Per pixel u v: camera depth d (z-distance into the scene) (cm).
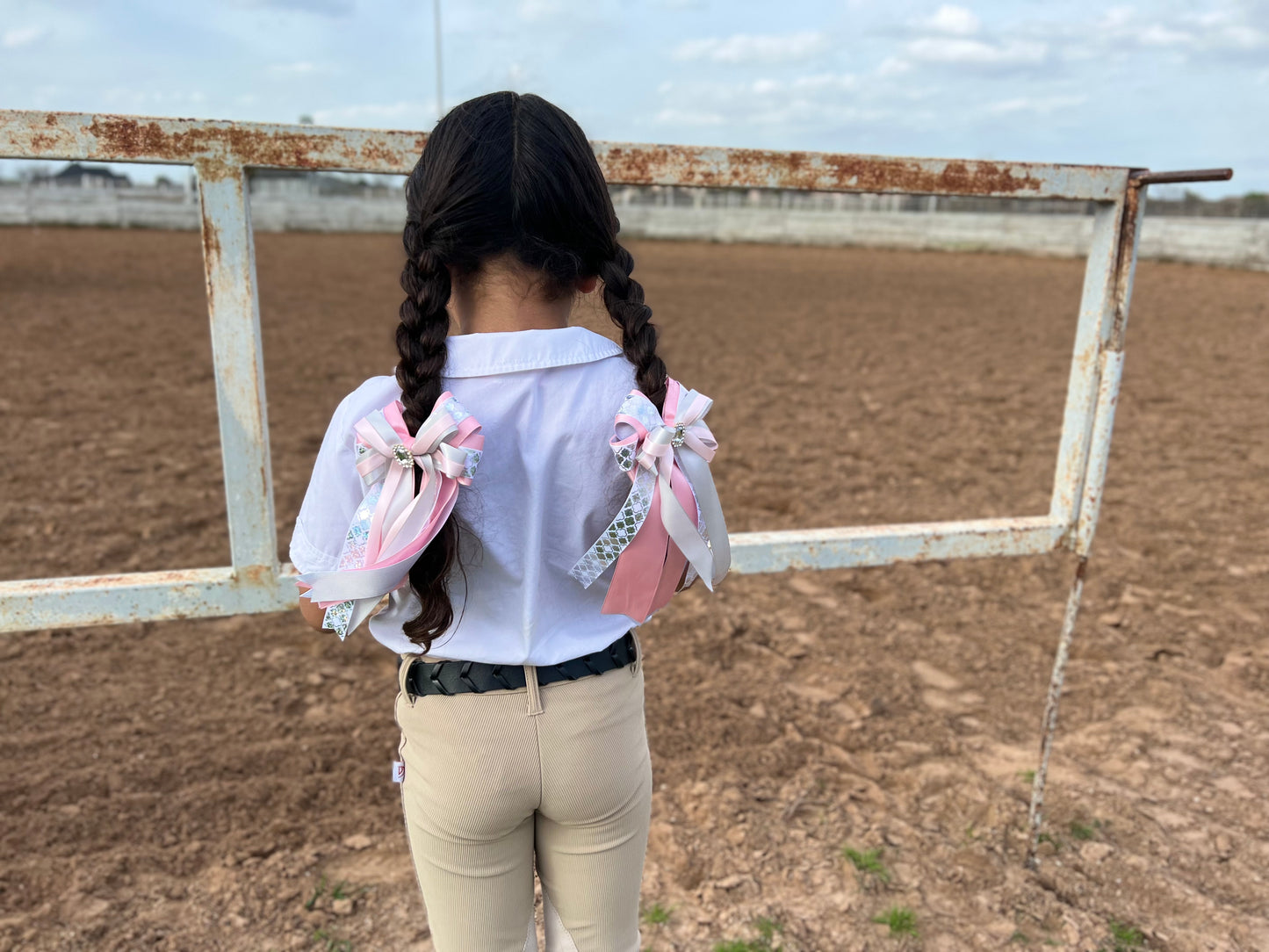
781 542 179
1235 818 229
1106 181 178
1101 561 404
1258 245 1908
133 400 634
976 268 1973
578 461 95
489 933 109
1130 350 950
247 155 136
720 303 1316
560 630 103
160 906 191
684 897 196
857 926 188
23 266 1409
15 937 180
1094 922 191
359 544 89
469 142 90
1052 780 242
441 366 90
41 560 364
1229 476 532
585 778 104
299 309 1116
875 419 660
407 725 105
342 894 196
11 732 255
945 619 346
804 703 282
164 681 288
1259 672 305
